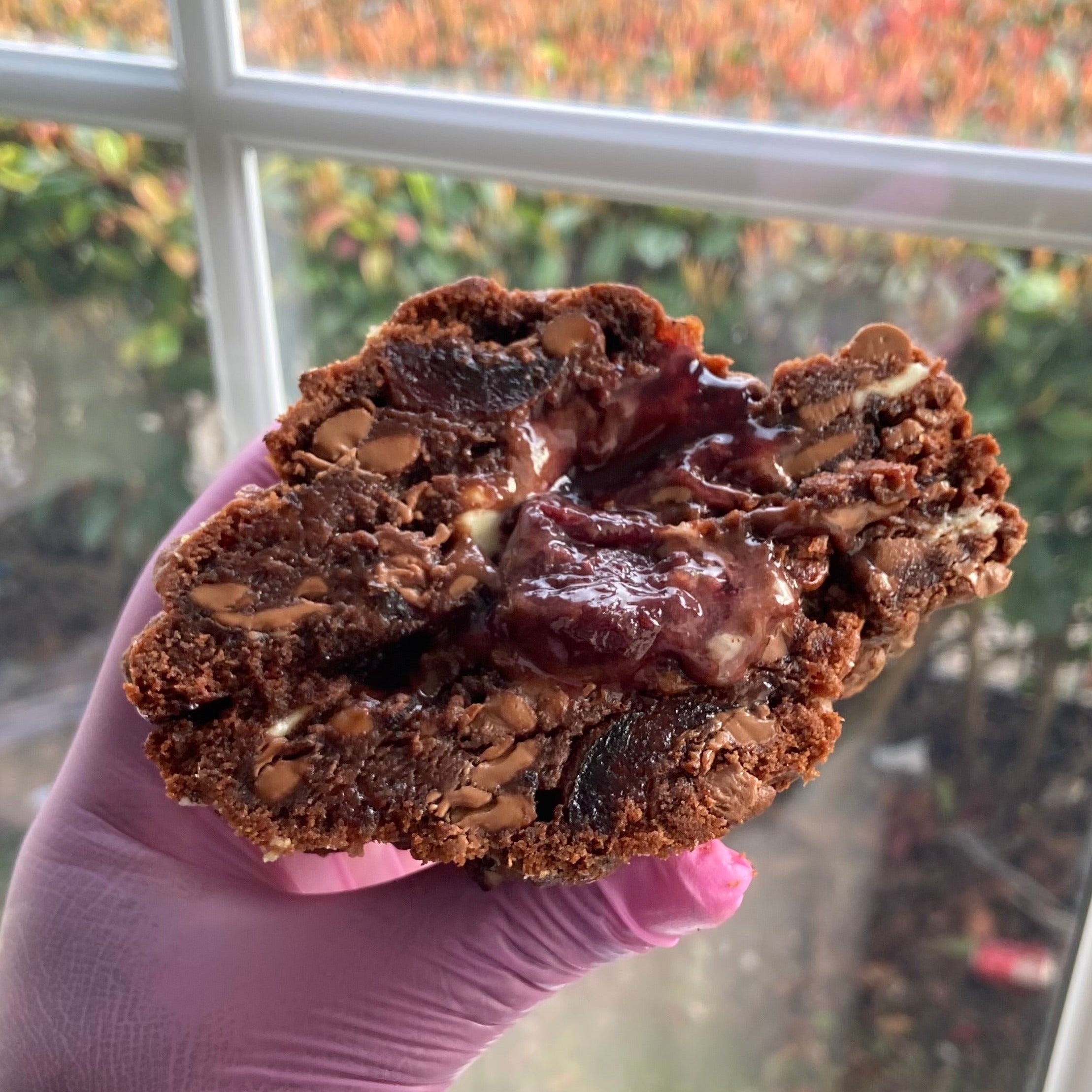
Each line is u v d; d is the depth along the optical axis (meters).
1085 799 0.27
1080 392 0.25
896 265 0.25
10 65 0.25
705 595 0.15
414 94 0.24
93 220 0.29
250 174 0.26
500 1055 0.30
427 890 0.19
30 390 0.31
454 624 0.16
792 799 0.29
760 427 0.16
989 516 0.17
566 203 0.26
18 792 0.33
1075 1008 0.25
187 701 0.15
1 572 0.33
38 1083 0.18
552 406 0.16
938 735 0.28
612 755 0.16
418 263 0.28
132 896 0.19
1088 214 0.22
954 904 0.28
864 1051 0.29
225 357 0.28
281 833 0.15
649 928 0.18
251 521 0.15
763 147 0.23
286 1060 0.18
